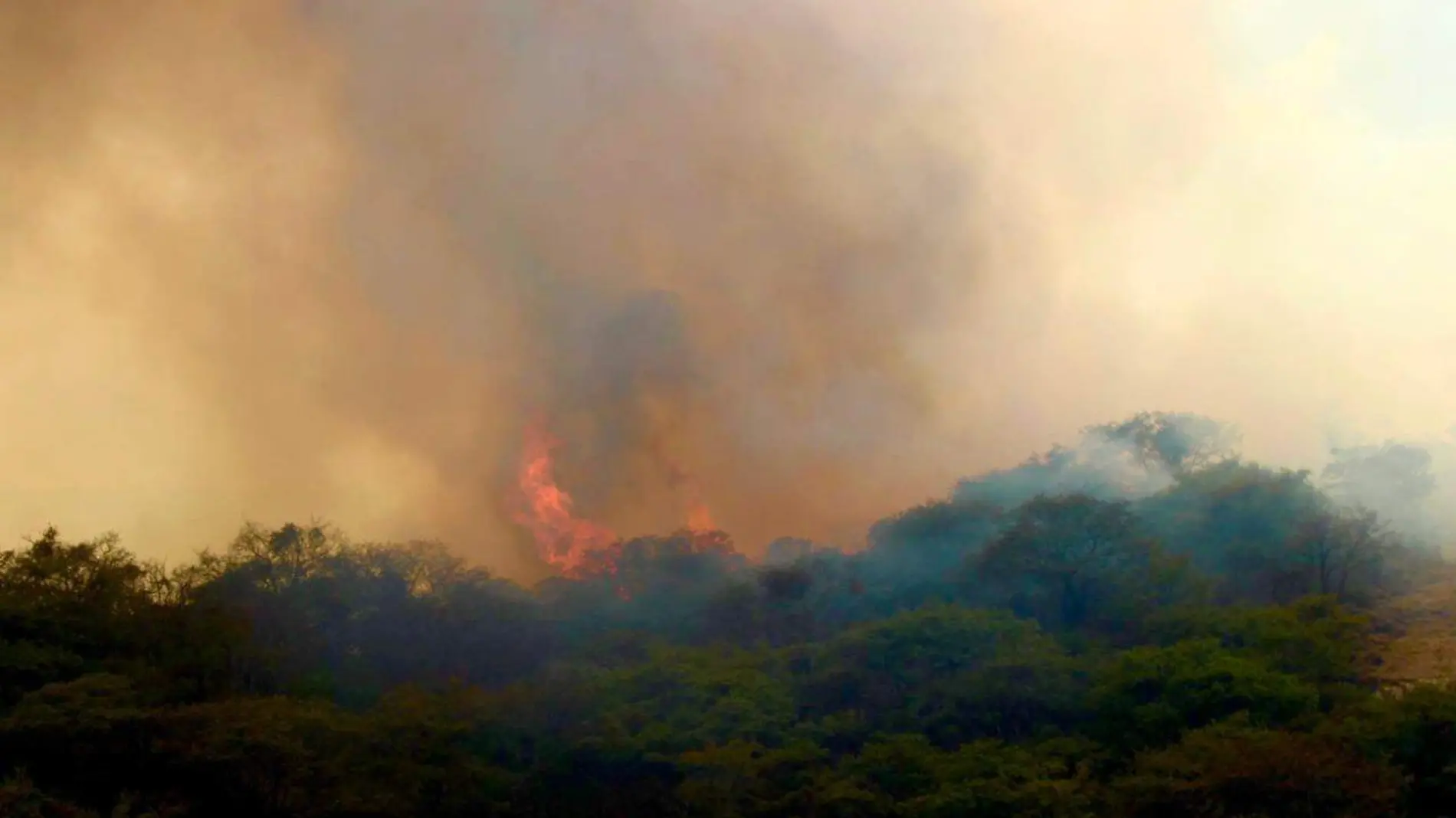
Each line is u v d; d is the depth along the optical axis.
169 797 52.22
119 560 73.06
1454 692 51.62
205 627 67.44
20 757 51.84
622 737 61.28
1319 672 61.62
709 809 56.03
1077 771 54.72
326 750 56.81
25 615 60.81
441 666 83.00
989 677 64.44
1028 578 83.19
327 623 82.31
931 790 54.00
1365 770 46.34
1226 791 46.75
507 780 60.34
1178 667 59.25
